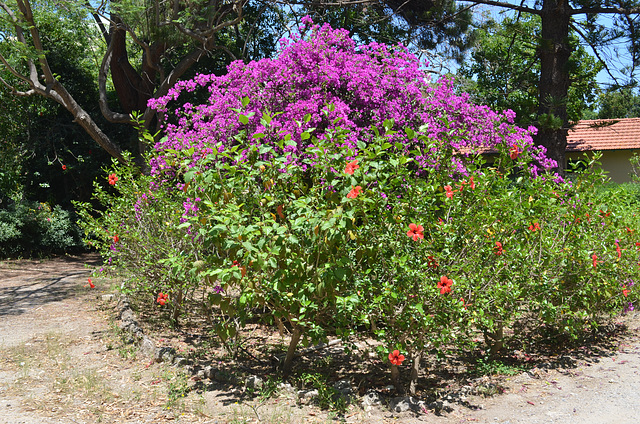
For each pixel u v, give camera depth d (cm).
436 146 493
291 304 437
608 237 587
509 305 526
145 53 1516
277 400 444
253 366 537
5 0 1257
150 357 551
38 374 502
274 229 402
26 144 1630
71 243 1460
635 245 648
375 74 757
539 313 560
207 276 455
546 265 545
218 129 737
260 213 461
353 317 439
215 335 636
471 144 733
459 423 402
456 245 470
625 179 1998
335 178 438
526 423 399
